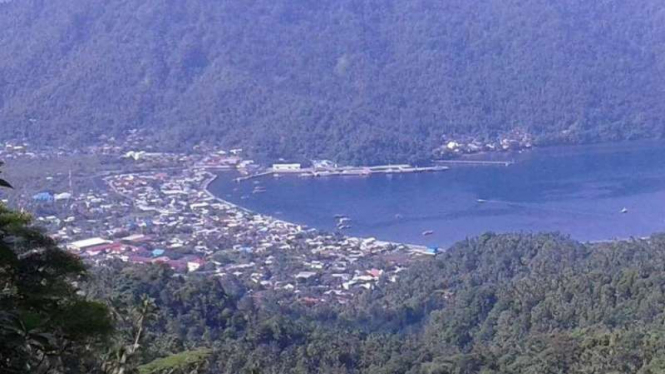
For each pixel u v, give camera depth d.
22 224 11.85
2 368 9.44
